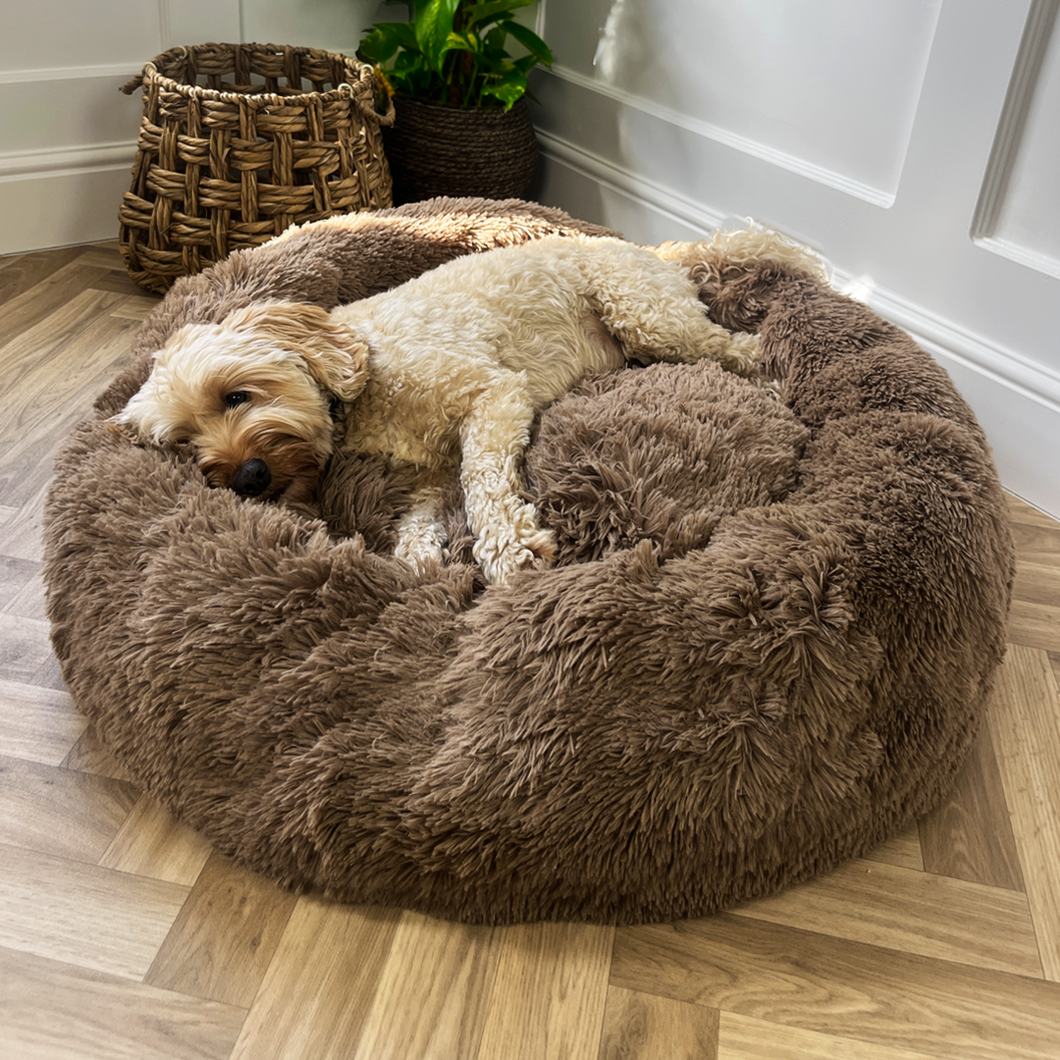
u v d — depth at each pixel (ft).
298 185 7.55
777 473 5.07
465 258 5.76
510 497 4.67
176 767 4.10
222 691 4.08
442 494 5.18
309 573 4.29
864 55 6.64
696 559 4.26
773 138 7.50
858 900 4.03
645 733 3.77
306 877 3.90
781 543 4.25
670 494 4.79
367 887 3.83
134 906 3.86
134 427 4.94
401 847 3.78
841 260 7.16
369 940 3.79
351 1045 3.46
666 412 5.15
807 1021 3.61
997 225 6.22
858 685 4.00
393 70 8.89
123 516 4.57
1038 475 6.29
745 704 3.85
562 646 3.90
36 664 4.87
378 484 5.05
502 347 5.31
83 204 8.59
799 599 4.01
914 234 6.61
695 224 8.27
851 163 6.97
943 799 4.41
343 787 3.82
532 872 3.76
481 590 4.59
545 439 5.02
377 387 5.02
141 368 5.53
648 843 3.75
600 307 5.74
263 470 4.63
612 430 5.02
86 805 4.23
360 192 7.88
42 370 6.97
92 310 7.73
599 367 5.86
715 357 5.98
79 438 5.13
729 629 3.93
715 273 6.27
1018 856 4.25
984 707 4.54
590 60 9.15
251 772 4.01
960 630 4.26
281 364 4.72
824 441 5.19
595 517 4.69
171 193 7.34
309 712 3.98
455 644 4.20
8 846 4.03
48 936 3.73
